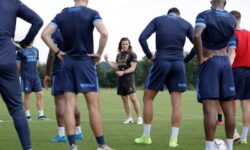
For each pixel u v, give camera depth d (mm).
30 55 13664
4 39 6152
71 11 6930
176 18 8258
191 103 23703
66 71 6969
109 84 55812
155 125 12125
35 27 6441
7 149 7844
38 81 13727
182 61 8250
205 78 6594
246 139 9055
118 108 19422
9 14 6230
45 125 11836
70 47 6969
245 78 8570
